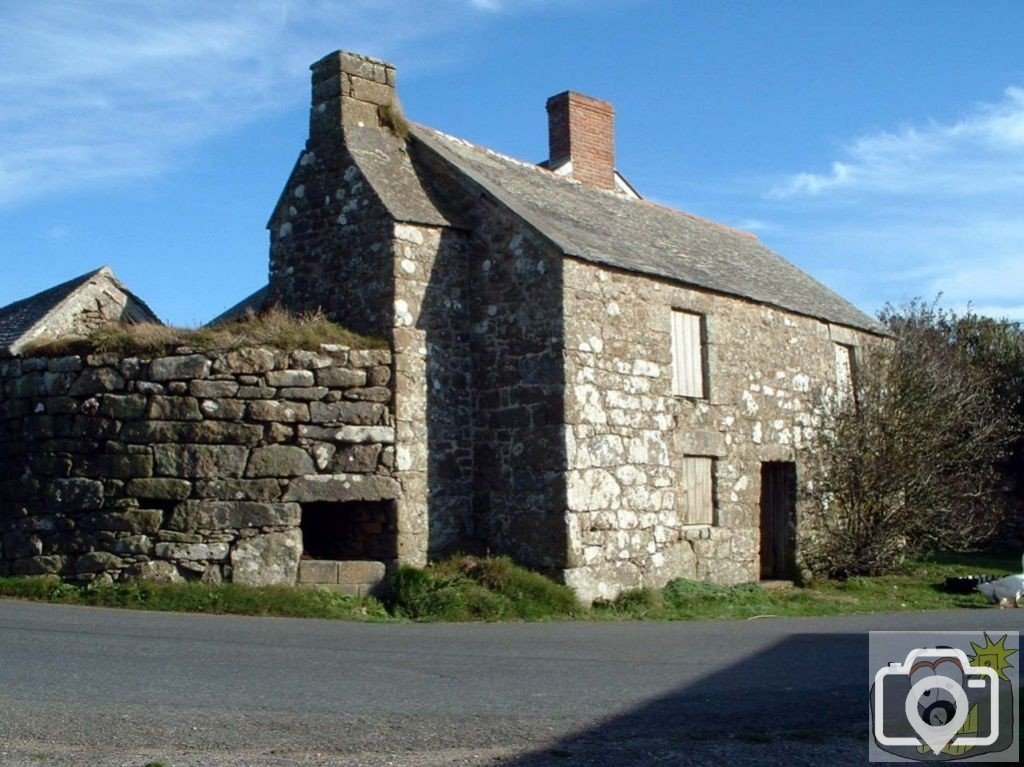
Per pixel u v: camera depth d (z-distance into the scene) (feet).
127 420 41.42
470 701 23.95
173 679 25.31
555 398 44.19
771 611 45.32
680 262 54.49
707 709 23.84
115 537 40.75
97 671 25.98
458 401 46.62
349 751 19.90
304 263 49.37
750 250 71.00
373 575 41.39
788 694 25.66
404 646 31.50
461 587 40.68
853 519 60.18
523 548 44.75
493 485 46.01
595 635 35.53
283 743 20.26
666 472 49.11
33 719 21.35
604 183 68.85
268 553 40.68
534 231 45.65
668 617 41.93
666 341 50.01
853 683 27.17
